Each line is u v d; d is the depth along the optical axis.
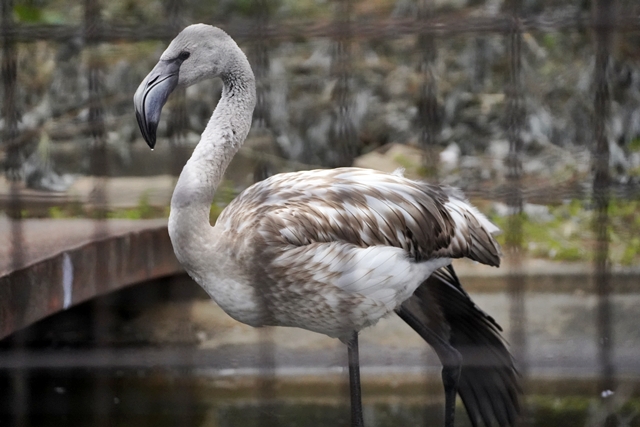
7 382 8.48
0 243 8.48
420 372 8.78
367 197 6.92
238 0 14.25
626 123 13.07
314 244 6.64
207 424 7.98
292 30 6.93
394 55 14.84
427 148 7.43
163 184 11.89
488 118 14.08
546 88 13.80
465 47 14.28
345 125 7.73
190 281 10.43
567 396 8.32
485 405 7.39
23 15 12.98
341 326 6.96
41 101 13.26
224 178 12.04
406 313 7.20
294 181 7.06
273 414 8.12
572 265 10.53
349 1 6.99
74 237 8.77
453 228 7.19
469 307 7.40
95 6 7.27
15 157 7.89
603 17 7.00
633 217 11.38
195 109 13.56
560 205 11.88
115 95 13.43
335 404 8.30
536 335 9.06
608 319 7.24
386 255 6.77
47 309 7.92
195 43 6.79
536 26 7.26
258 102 11.71
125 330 9.59
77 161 12.70
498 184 12.27
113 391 8.59
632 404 8.11
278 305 6.80
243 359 8.77
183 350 8.56
